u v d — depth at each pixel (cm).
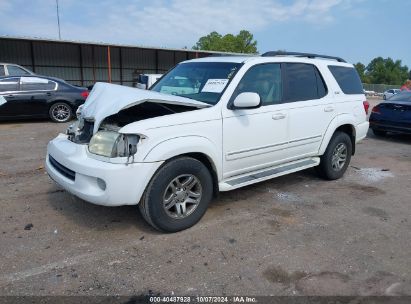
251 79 444
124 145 340
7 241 358
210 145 391
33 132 951
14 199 464
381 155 816
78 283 295
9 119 1105
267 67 468
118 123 382
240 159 432
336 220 432
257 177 452
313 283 304
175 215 381
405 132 988
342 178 609
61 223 399
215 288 294
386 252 358
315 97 529
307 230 401
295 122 489
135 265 323
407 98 1038
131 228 391
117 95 377
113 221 407
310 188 546
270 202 482
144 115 411
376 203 494
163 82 503
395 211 467
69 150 373
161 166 360
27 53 2748
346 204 486
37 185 518
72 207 441
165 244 360
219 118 400
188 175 379
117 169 335
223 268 322
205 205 400
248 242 369
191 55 3478
